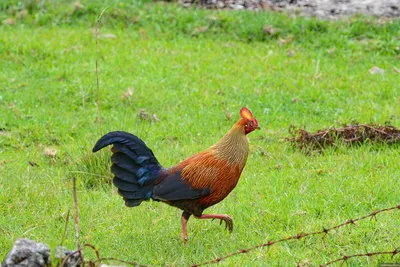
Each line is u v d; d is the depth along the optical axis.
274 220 16.33
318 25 32.06
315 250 14.50
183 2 35.66
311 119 23.77
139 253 14.87
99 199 18.03
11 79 27.08
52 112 24.50
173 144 22.06
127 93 25.53
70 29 32.59
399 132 21.31
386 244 14.52
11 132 22.92
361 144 21.08
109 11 33.66
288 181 18.69
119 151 15.09
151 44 30.91
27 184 18.77
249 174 19.39
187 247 15.09
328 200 17.06
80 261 12.24
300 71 28.14
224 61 29.19
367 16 32.94
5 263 11.91
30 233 15.88
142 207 17.50
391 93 25.78
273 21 32.53
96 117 24.03
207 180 14.98
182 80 27.22
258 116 24.12
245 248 14.80
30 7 34.28
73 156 20.28
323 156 20.53
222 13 33.34
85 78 27.16
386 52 29.95
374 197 17.06
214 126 23.38
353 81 26.94
